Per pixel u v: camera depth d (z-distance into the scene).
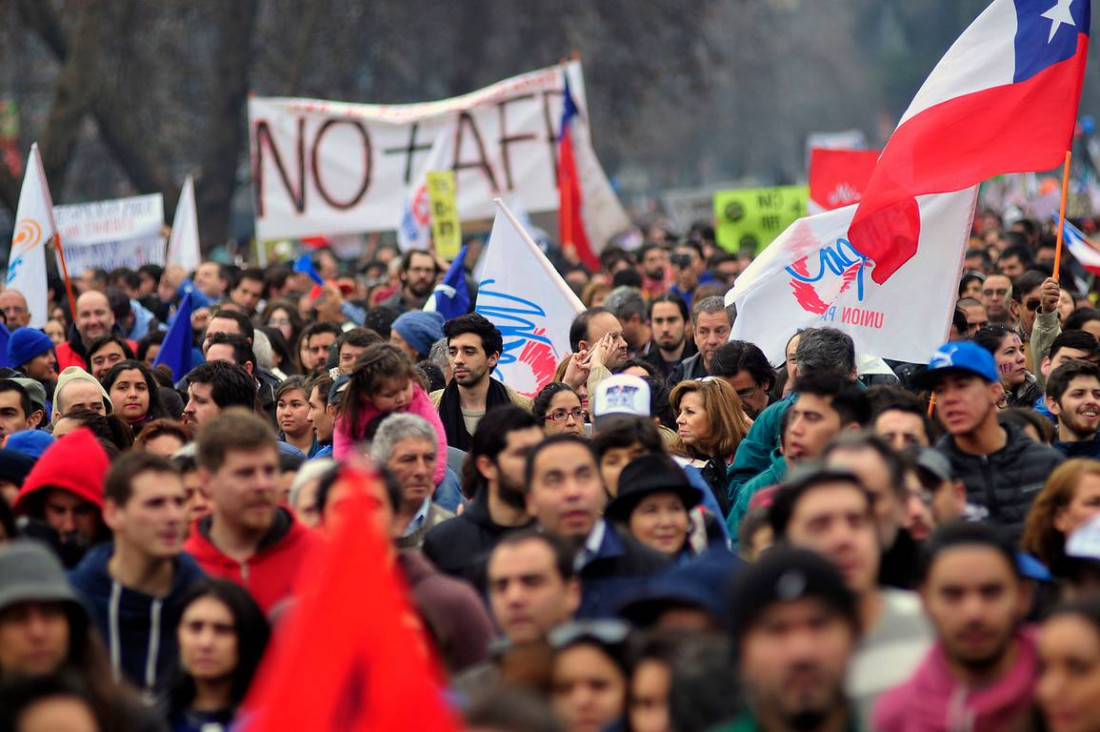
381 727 12.86
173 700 18.14
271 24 132.38
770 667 13.03
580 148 56.91
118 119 113.50
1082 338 31.00
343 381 28.89
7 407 30.16
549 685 15.73
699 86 151.75
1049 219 71.25
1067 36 30.25
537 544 17.36
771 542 19.08
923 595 15.23
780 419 25.73
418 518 24.03
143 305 50.25
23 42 121.94
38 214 44.66
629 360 32.91
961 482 22.81
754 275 33.53
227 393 29.73
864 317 31.62
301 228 58.12
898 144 30.83
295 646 12.95
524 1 142.62
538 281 36.75
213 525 21.06
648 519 21.42
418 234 55.28
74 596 16.80
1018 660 14.97
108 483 19.44
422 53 146.12
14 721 14.41
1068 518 20.42
